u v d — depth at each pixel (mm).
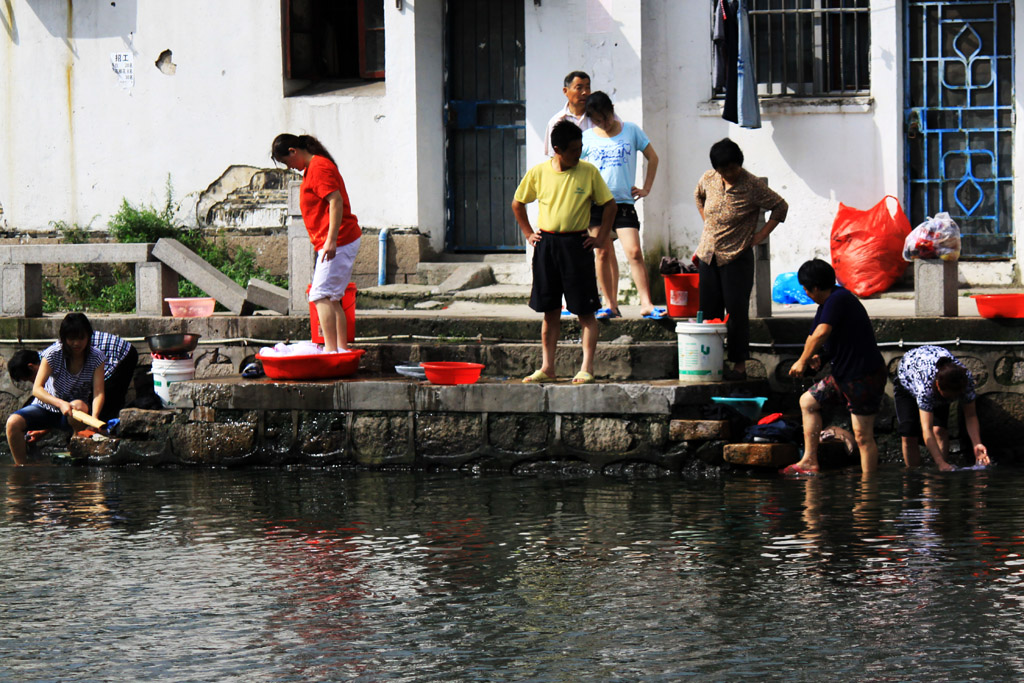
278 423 17688
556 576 11031
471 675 8594
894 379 16844
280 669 8758
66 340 18266
